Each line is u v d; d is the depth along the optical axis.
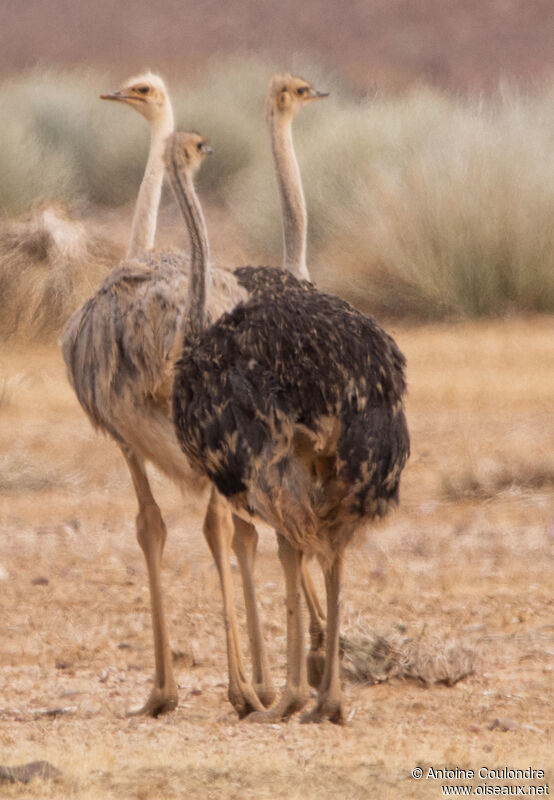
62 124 103.56
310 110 104.75
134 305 19.19
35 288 58.47
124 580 27.95
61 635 24.31
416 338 58.16
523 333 58.06
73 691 21.05
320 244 72.25
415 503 33.69
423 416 43.31
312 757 16.28
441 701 19.88
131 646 23.64
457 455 37.78
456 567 28.05
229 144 100.31
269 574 28.14
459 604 25.27
